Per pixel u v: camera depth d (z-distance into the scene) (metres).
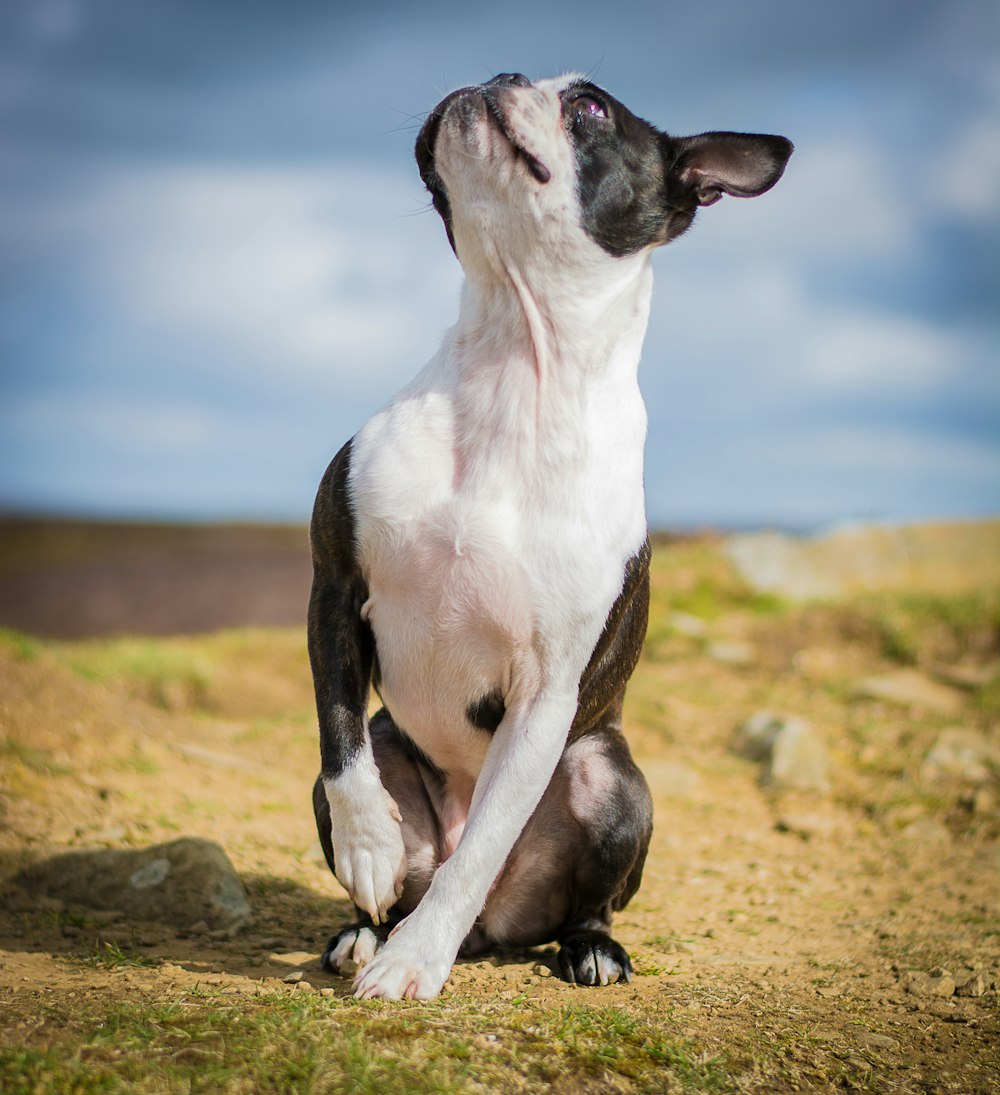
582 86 3.91
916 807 6.96
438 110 3.83
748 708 8.73
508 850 3.67
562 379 3.79
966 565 12.88
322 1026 2.97
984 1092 3.23
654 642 10.21
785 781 7.34
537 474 3.74
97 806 5.83
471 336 3.90
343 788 3.64
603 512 3.78
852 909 5.30
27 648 7.56
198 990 3.38
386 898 3.60
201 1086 2.62
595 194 3.81
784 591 11.49
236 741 7.68
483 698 3.91
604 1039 3.17
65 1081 2.59
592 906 4.21
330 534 3.82
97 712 7.23
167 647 9.70
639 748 8.00
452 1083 2.75
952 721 8.36
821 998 3.90
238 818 5.98
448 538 3.70
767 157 4.12
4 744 6.43
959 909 5.29
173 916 4.57
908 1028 3.66
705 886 5.63
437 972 3.44
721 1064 3.17
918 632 9.95
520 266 3.79
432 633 3.80
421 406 3.86
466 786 4.23
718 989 3.91
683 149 4.04
